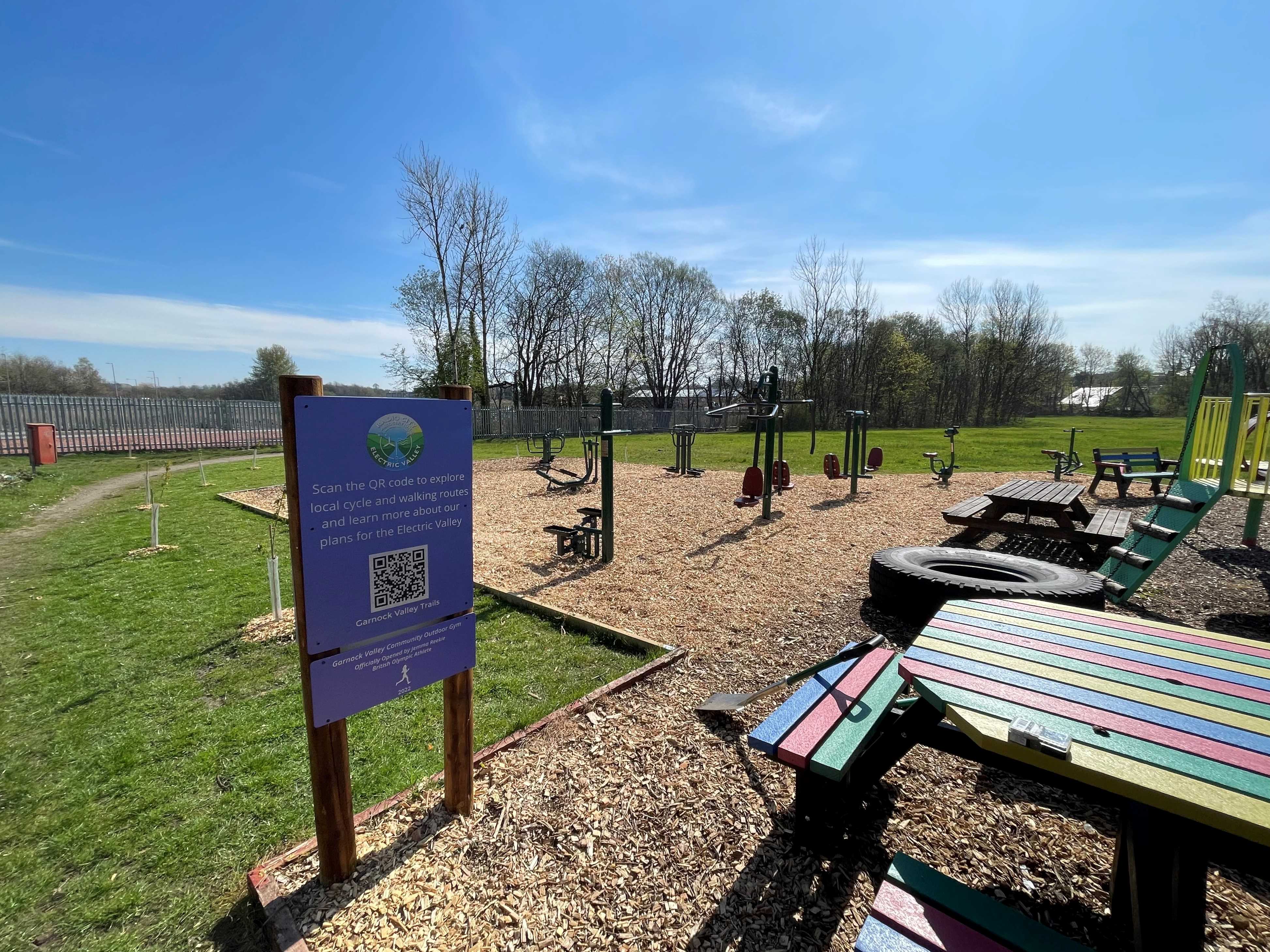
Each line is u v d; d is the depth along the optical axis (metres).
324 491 1.93
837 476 12.37
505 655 4.09
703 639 4.20
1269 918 1.83
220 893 2.15
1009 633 2.20
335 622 1.99
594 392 42.97
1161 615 4.49
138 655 4.19
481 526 8.34
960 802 2.39
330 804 2.02
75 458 18.62
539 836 2.28
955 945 1.35
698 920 1.88
